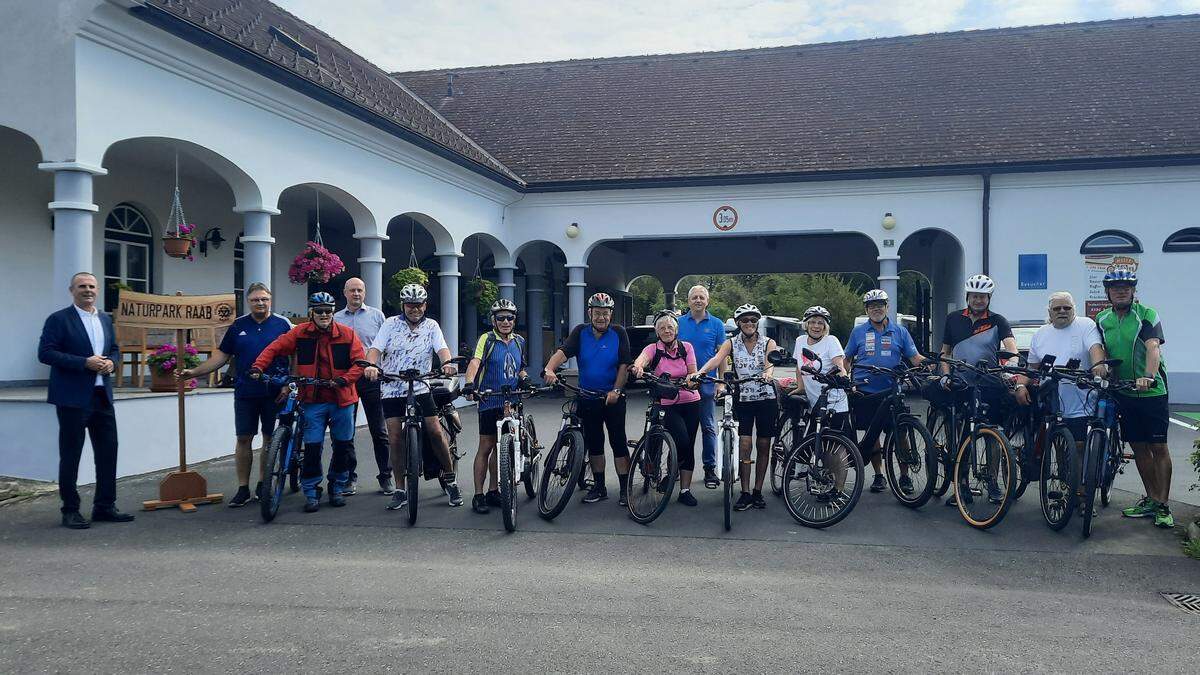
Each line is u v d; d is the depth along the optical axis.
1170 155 13.71
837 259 22.14
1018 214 14.66
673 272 23.75
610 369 6.58
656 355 6.67
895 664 3.59
